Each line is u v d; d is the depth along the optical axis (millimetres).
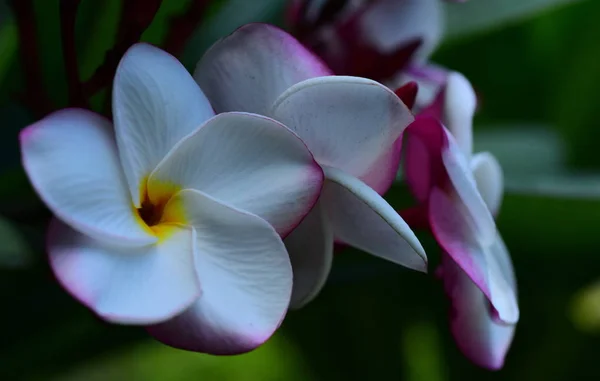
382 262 581
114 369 835
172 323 438
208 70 471
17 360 576
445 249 474
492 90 736
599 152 674
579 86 709
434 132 476
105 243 434
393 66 533
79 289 425
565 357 712
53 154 427
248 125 445
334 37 542
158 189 449
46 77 552
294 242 477
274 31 468
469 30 623
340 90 454
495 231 487
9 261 478
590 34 706
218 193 450
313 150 464
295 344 704
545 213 582
